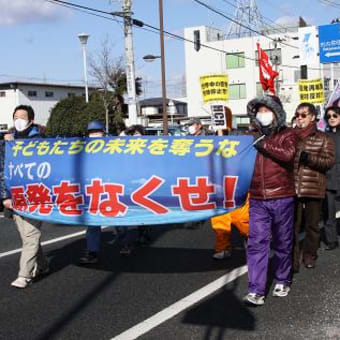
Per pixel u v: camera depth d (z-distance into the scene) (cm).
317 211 601
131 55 1738
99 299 516
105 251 728
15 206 559
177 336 418
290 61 5131
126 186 526
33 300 517
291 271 535
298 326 431
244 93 5244
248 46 5200
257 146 470
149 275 600
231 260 655
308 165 585
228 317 456
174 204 522
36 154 554
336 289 526
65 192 540
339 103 1164
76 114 4084
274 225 486
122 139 542
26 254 556
